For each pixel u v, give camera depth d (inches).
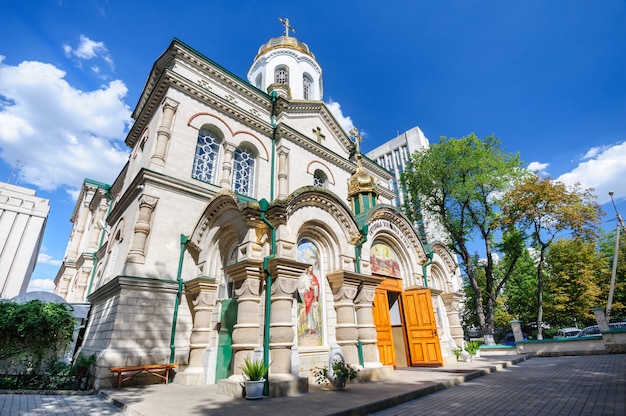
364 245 492.4
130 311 429.7
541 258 878.4
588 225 831.1
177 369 441.4
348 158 991.6
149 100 643.5
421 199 1134.4
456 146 1003.9
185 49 667.4
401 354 593.3
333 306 434.9
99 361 394.0
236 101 746.2
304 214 417.7
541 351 717.3
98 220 952.9
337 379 343.0
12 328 448.8
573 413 233.8
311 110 889.5
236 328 345.4
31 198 2332.7
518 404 269.6
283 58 1082.1
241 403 280.4
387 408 277.4
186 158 582.6
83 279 894.4
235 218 427.2
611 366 463.8
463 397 309.0
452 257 704.4
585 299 1025.5
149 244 483.5
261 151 728.3
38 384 413.4
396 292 584.7
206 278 448.8
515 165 997.2
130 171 690.2
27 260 2199.8
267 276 359.6
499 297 1198.3
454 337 634.8
